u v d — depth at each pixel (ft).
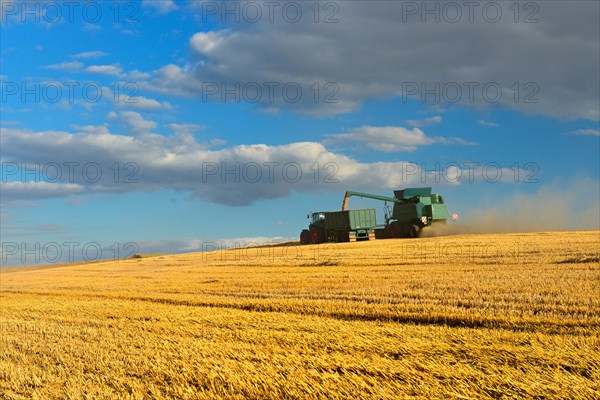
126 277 120.57
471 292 60.08
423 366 32.53
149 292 84.99
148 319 56.95
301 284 80.12
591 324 42.37
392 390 28.94
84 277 130.52
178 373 34.04
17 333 51.98
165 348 41.52
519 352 34.83
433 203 178.29
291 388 29.73
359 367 33.06
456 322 47.44
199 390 31.04
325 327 46.47
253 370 33.37
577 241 123.13
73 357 40.63
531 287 61.11
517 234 156.66
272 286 80.33
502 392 27.84
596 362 31.81
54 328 53.67
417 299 58.18
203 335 46.29
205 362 35.91
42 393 32.71
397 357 36.14
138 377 34.58
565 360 32.76
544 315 46.80
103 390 32.24
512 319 45.21
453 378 30.25
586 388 27.63
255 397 29.09
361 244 155.22
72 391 32.14
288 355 36.76
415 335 41.55
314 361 35.04
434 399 27.48
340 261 111.55
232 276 102.22
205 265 136.56
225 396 29.50
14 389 33.94
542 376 29.86
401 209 176.86
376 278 80.84
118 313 62.34
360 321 50.11
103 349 42.57
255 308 62.90
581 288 58.70
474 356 34.76
